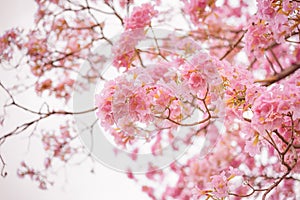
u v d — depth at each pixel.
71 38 2.14
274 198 2.01
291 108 1.46
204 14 2.00
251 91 1.53
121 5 2.09
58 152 2.07
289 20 1.59
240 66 1.59
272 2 1.55
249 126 1.56
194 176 2.09
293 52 2.12
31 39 2.15
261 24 1.62
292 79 1.50
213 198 1.56
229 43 2.11
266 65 2.12
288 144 1.50
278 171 2.04
